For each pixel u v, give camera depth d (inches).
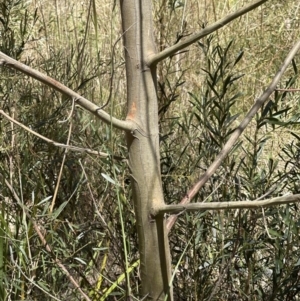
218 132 74.0
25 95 95.7
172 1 97.0
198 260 75.0
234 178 76.5
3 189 77.9
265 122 71.7
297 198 50.2
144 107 58.7
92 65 118.4
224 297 75.3
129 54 58.6
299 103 96.1
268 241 71.6
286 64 64.4
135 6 57.9
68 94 55.8
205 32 54.9
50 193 83.7
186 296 76.2
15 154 83.7
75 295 69.9
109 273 80.2
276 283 69.6
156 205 58.7
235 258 76.6
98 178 83.8
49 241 73.4
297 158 76.1
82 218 82.1
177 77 111.0
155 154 59.4
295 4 178.2
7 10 111.0
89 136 88.9
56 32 130.6
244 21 158.4
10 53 98.9
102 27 135.6
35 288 72.9
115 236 72.1
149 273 60.5
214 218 77.7
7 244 68.6
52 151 87.0
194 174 81.8
